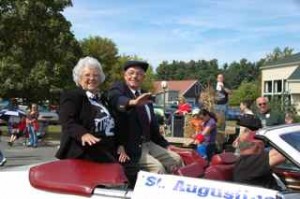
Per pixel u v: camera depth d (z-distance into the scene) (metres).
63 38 28.52
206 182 3.20
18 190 3.55
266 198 3.06
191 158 4.68
